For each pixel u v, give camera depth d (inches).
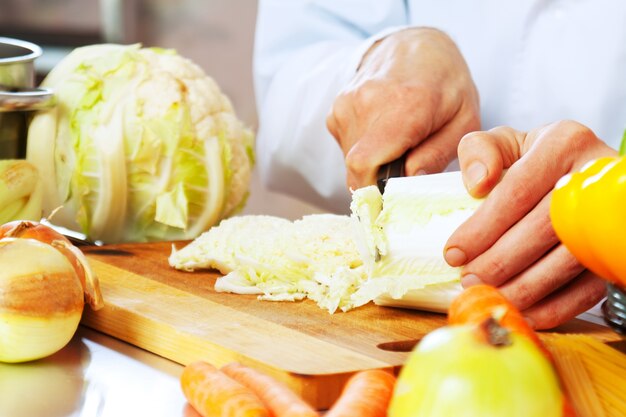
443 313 37.4
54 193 44.6
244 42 89.4
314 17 55.3
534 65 50.0
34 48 44.5
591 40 48.6
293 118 52.7
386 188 37.3
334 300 37.4
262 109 55.3
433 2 53.0
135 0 86.8
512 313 29.6
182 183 44.9
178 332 34.3
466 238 35.0
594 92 48.8
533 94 50.3
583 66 48.9
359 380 29.4
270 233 40.9
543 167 34.5
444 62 43.8
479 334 25.7
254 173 86.0
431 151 41.7
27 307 32.6
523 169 34.6
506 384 25.2
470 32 51.7
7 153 42.9
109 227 45.3
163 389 32.4
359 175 40.8
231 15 88.6
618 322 31.6
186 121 44.5
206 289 38.9
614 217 28.8
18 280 32.7
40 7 87.3
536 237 34.5
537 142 34.9
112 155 43.8
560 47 49.3
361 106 42.4
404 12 54.7
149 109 44.2
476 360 25.4
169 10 87.7
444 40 45.4
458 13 52.2
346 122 43.4
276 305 37.8
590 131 35.0
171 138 44.3
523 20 49.9
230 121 46.6
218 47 89.4
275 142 53.6
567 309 35.4
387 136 40.7
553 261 34.7
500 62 50.8
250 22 88.8
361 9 54.6
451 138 42.5
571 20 48.9
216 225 47.3
